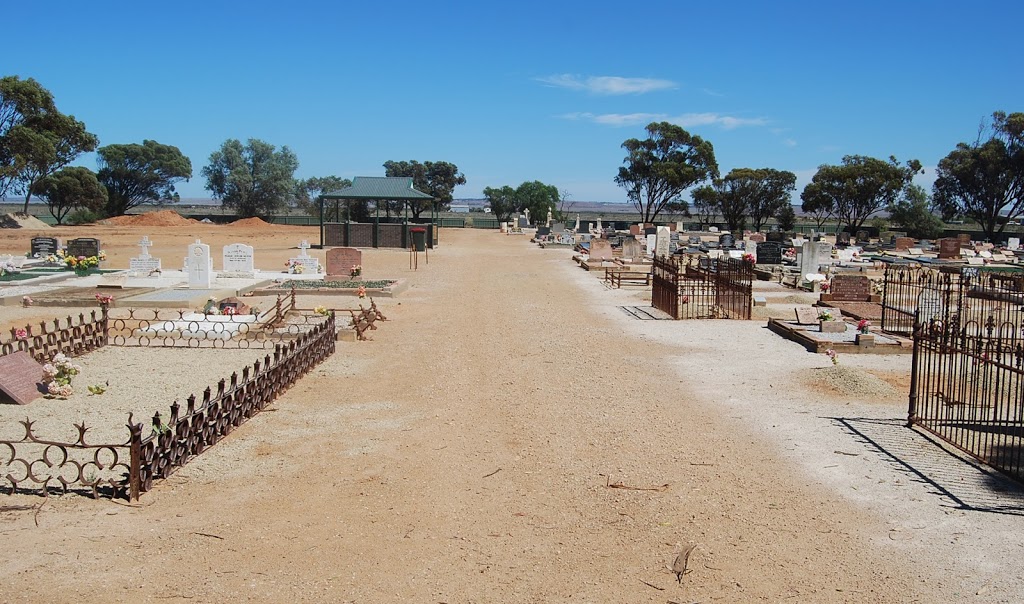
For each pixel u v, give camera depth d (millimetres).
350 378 14109
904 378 14820
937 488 8883
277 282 29500
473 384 13844
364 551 6984
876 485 8961
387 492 8484
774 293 29719
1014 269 41625
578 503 8289
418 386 13586
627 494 8570
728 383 14242
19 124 70125
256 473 8977
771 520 7898
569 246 62312
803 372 15211
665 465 9578
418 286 30531
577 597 6238
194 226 83812
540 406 12391
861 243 67125
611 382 14203
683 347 17906
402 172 132750
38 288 25484
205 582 6289
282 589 6223
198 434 9523
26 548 6785
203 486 8508
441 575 6559
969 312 23516
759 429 11242
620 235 71625
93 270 31688
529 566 6773
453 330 19781
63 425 10523
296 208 122812
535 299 27031
